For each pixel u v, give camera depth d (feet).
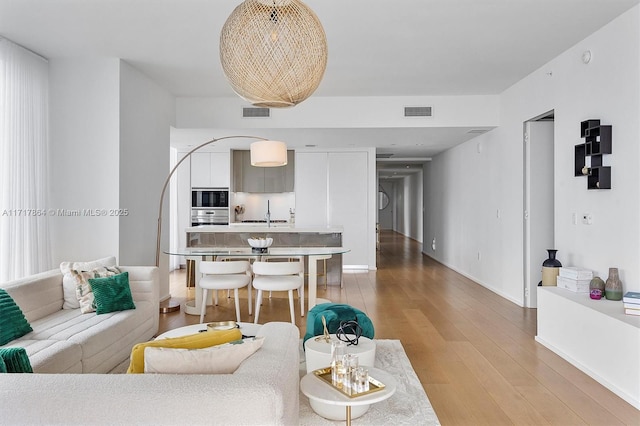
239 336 6.93
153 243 18.98
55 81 16.07
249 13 6.16
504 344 13.78
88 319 11.52
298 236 23.65
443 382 10.86
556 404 9.68
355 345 9.96
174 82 19.36
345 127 22.20
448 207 30.91
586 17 12.62
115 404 4.72
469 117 21.84
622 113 12.28
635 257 11.69
